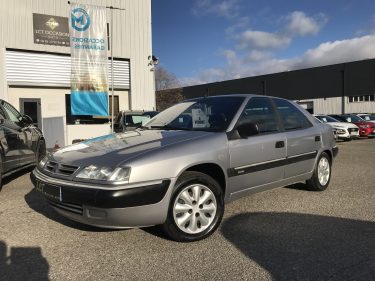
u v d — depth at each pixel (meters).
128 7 18.00
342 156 11.86
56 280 3.21
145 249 3.85
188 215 4.01
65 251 3.82
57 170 4.02
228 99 5.17
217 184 4.25
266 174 4.96
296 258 3.61
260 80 53.91
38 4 15.89
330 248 3.85
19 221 4.77
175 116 5.28
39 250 3.84
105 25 16.81
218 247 3.89
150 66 18.73
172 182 3.84
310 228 4.45
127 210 3.60
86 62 16.61
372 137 22.77
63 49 16.53
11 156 6.92
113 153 3.91
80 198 3.64
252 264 3.49
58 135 14.09
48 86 16.39
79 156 4.02
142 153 3.84
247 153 4.64
